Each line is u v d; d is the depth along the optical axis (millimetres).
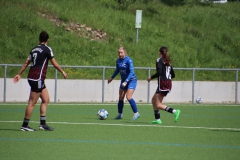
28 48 83125
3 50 80375
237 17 121750
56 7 99688
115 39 93562
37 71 36312
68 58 82750
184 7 122875
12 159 26422
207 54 96188
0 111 54156
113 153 28969
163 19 110312
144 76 77625
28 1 97500
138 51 90438
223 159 27875
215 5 131875
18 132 36844
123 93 48344
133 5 115375
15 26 87250
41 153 28406
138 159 27234
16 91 66875
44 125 38344
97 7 106625
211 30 110625
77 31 92938
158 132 39125
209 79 80562
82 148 30500
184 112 58625
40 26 89875
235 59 97500
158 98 44031
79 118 48750
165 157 28094
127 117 51125
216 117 53406
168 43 97125
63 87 68812
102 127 41500
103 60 84375
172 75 44000
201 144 33312
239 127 44125
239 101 75375
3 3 92750
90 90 70000
